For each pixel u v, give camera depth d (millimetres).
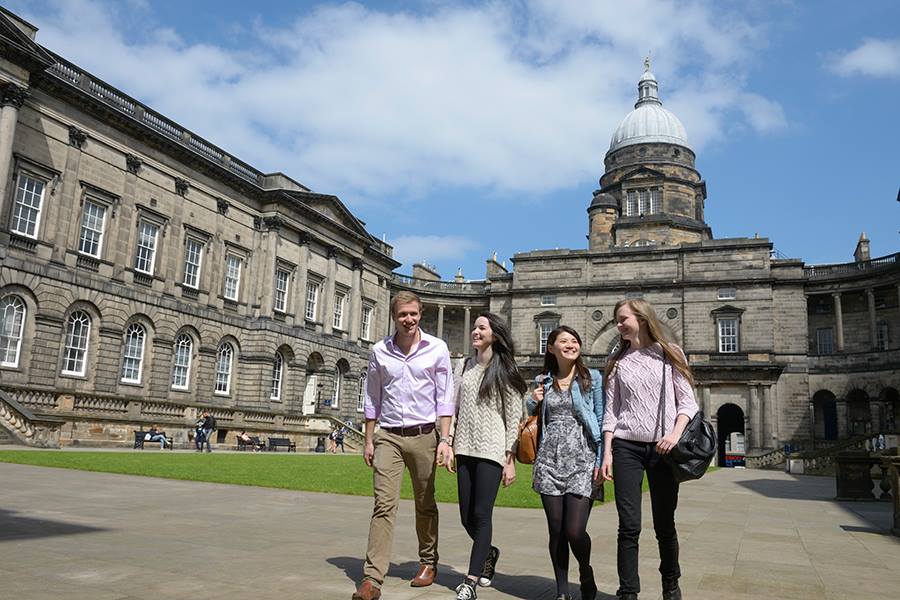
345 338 57125
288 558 7914
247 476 20062
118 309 38156
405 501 15820
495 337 7105
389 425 6863
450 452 6840
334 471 23641
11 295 33031
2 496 12625
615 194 77562
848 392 58031
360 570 7359
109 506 12148
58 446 28891
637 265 63344
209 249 44906
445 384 7031
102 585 6215
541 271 66125
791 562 9164
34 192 34344
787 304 59250
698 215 75625
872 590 7359
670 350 6324
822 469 40719
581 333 63531
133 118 38969
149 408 38219
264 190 48906
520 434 6840
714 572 8273
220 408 42594
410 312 6961
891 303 59375
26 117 33875
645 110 80000
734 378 57312
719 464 61906
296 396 49969
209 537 9266
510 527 11719
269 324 47875
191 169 43750
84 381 36250
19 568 6766
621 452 6316
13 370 32688
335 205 54719
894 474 12609
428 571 6945
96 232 37688
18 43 32125
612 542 10531
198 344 43531
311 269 53031
